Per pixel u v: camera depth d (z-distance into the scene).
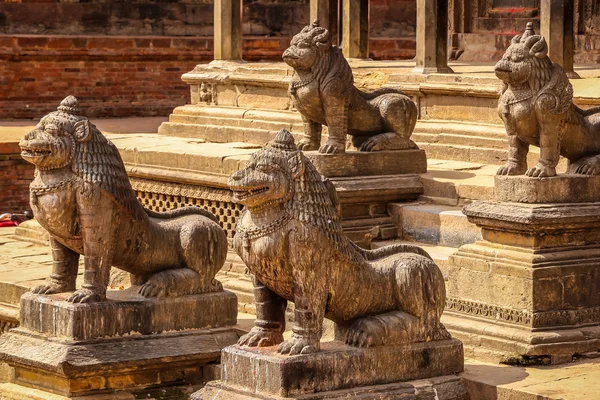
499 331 10.05
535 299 9.97
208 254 10.75
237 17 16.80
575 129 10.40
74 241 10.32
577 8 18.61
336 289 8.97
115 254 10.51
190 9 29.53
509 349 9.95
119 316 10.23
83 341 10.04
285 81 15.30
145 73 28.23
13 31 28.09
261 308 9.16
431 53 14.41
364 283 9.10
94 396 10.02
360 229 12.09
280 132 8.89
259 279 9.06
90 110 27.72
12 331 10.47
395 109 12.52
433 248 11.70
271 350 8.88
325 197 8.92
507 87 10.37
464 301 10.45
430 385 9.13
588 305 10.20
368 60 17.02
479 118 13.77
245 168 8.80
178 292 10.57
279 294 9.07
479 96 13.68
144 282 10.73
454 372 9.41
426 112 14.27
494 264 10.21
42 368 10.02
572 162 10.62
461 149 13.60
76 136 10.17
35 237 14.96
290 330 10.90
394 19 30.20
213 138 15.88
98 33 28.80
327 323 10.16
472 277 10.39
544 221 9.97
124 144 14.77
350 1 17.02
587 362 9.95
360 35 17.12
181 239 10.71
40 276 12.71
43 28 28.34
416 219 12.05
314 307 8.82
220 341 10.61
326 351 8.84
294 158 8.82
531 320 9.96
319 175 8.98
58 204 10.15
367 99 12.68
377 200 12.30
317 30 12.04
